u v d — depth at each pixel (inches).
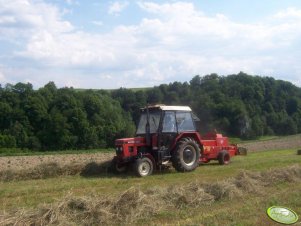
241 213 338.6
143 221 320.2
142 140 604.4
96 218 317.1
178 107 634.8
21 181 558.6
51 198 414.9
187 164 614.2
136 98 1780.3
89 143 1475.1
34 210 316.8
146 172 579.2
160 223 313.7
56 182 530.3
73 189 466.0
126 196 347.3
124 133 1544.0
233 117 1542.8
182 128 628.4
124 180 528.4
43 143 1428.4
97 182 513.3
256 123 1598.2
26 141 1397.6
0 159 968.9
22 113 1438.2
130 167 613.0
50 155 1109.1
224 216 329.1
